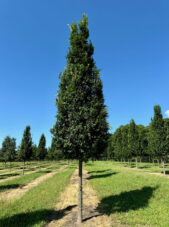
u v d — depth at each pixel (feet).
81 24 23.22
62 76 21.52
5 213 19.76
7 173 71.05
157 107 63.62
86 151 17.94
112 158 185.47
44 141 136.46
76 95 19.16
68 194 29.99
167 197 24.99
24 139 72.23
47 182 42.16
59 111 19.80
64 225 16.78
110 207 21.49
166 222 16.16
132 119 101.24
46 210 20.59
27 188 36.58
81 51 21.98
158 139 59.06
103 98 21.03
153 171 67.36
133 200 23.90
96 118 18.52
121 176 48.49
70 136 17.67
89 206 23.12
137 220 16.83
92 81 20.54
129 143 97.04
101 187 34.40
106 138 19.48
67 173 63.10
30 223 16.74
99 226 16.21
